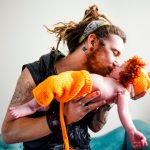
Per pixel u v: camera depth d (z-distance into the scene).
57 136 0.88
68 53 1.00
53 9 1.84
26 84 0.88
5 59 1.80
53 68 0.92
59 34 1.03
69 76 0.81
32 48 1.84
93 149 1.76
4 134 0.88
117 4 1.95
